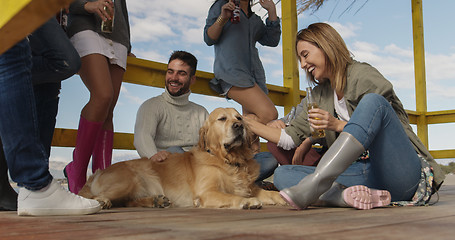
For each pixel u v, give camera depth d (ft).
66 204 5.25
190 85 11.30
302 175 6.86
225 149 8.83
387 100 6.37
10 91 4.68
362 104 5.70
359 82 6.55
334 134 7.00
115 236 3.24
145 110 9.77
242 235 3.14
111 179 8.13
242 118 9.37
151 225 3.98
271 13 12.50
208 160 8.93
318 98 7.38
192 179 8.86
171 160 9.31
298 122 8.20
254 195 9.20
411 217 4.47
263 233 3.24
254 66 11.93
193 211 6.26
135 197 8.52
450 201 7.29
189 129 10.39
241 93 11.46
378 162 6.08
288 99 14.51
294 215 4.96
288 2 14.64
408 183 6.15
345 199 5.81
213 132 9.10
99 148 9.48
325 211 5.52
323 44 6.72
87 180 8.39
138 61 10.80
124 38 9.50
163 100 10.21
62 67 6.56
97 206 5.58
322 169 5.49
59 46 6.39
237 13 11.02
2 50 2.49
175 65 9.96
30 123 4.90
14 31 2.12
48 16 1.96
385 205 5.99
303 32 7.06
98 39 8.62
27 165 4.96
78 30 8.55
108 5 8.11
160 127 10.03
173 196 8.78
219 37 11.68
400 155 5.96
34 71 6.47
